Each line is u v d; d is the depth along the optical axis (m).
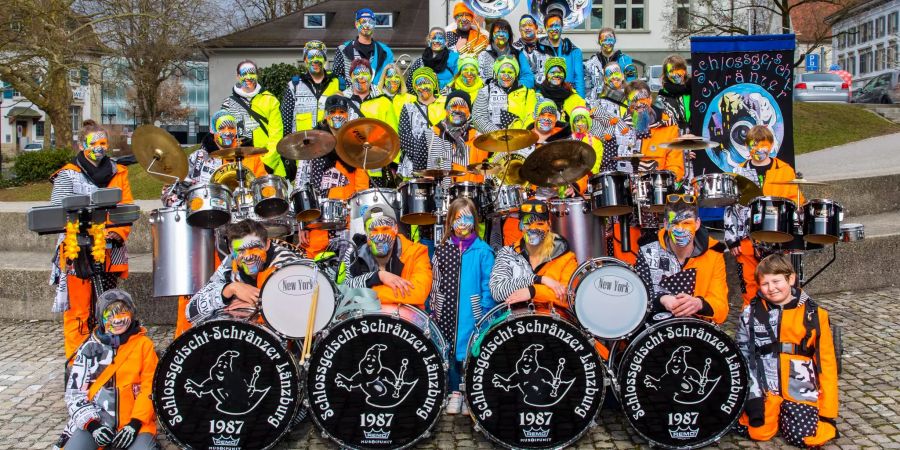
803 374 5.46
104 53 26.80
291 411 5.31
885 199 10.91
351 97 8.64
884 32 60.25
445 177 6.84
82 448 5.29
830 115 20.75
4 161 39.00
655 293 5.81
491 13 11.77
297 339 5.52
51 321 8.83
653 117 8.16
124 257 7.04
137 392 5.51
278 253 5.95
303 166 7.79
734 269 8.34
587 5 11.99
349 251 6.23
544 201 5.99
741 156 7.88
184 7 28.20
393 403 5.32
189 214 5.98
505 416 5.33
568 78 10.24
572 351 5.29
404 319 5.28
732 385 5.35
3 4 22.41
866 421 5.68
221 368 5.29
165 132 6.59
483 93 8.12
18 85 25.25
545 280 5.66
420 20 38.19
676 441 5.38
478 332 5.49
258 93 8.64
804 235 6.07
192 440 5.32
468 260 6.07
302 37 38.34
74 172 7.00
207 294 5.76
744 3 28.28
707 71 7.90
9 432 5.87
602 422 5.86
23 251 10.74
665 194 6.14
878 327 7.48
